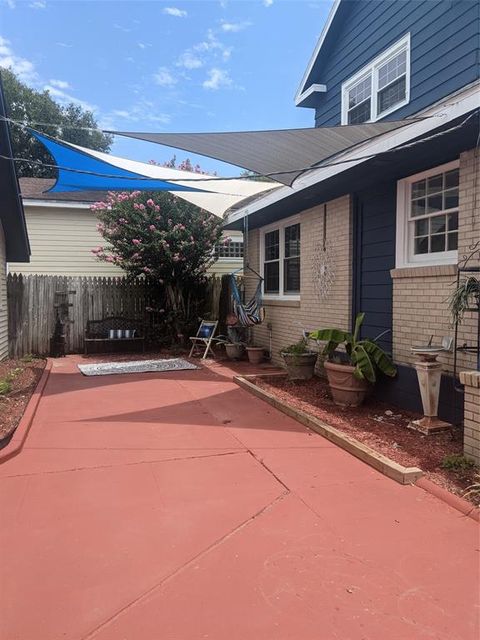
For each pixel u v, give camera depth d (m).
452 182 5.77
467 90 4.52
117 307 12.65
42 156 29.34
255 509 3.66
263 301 10.98
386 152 5.40
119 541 3.20
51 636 2.33
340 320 7.84
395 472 4.18
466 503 3.62
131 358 11.51
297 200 8.34
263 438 5.38
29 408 6.34
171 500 3.82
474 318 5.22
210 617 2.46
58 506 3.70
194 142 5.71
